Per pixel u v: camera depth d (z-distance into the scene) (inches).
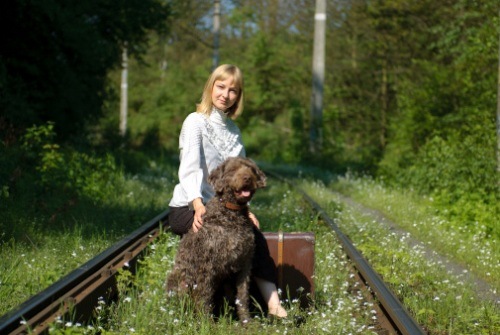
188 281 184.7
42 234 319.9
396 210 496.7
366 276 226.7
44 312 163.9
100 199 461.7
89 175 497.7
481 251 315.6
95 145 820.0
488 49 600.7
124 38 815.1
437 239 369.4
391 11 1061.8
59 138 692.1
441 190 551.5
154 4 812.0
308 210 431.8
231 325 183.2
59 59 672.4
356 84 1277.1
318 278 235.8
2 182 406.3
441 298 220.8
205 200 199.3
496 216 412.2
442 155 607.5
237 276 188.7
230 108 203.9
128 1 775.7
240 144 204.7
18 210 359.3
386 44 1141.1
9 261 249.4
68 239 301.7
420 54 1077.1
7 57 619.5
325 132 1257.4
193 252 183.3
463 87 696.4
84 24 658.8
